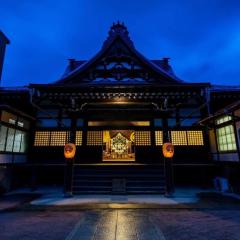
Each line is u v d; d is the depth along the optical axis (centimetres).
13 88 1348
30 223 572
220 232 499
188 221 586
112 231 510
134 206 757
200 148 1281
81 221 589
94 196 953
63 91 995
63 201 847
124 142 1502
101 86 971
